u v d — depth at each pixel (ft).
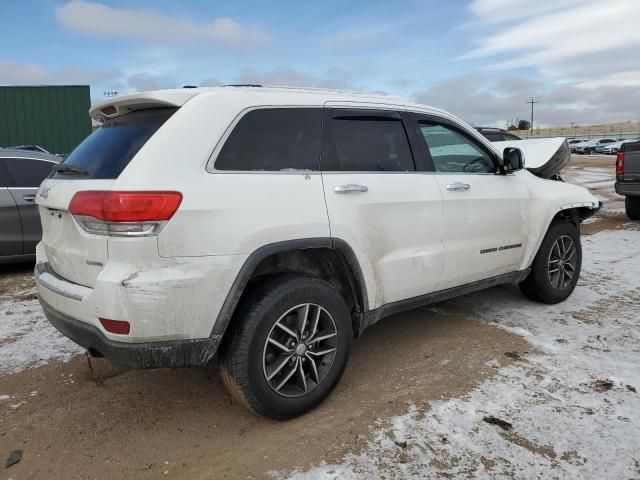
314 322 9.90
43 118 69.62
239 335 9.01
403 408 10.11
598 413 9.69
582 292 17.37
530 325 14.35
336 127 10.78
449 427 9.38
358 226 10.42
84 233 8.52
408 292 11.69
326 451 8.79
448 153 13.10
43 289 9.80
